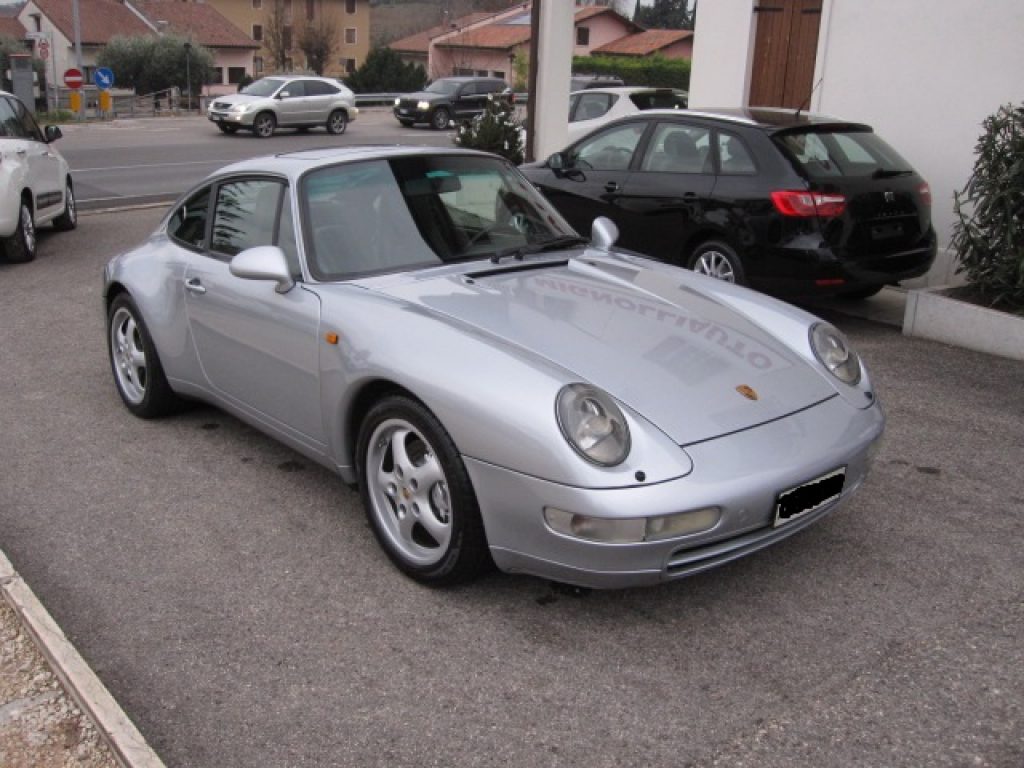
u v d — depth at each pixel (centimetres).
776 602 341
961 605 340
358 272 397
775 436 320
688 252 732
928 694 291
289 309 393
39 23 6175
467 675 302
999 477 451
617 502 289
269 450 486
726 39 1020
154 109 4234
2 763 262
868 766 261
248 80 5125
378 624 331
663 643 317
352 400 366
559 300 377
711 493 296
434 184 441
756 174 677
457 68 6412
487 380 315
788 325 383
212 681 302
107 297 539
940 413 538
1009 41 784
